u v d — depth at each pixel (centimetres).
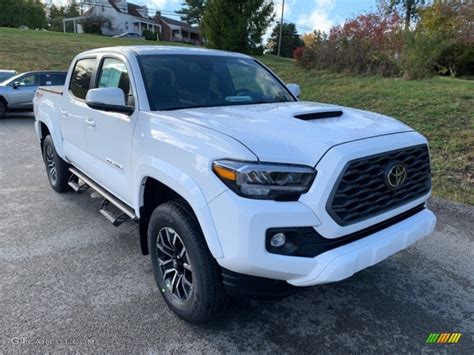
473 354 258
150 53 359
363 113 319
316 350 261
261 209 217
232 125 258
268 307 304
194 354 256
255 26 2045
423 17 1869
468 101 955
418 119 866
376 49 1538
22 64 2217
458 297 319
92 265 363
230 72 387
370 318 293
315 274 228
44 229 439
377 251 244
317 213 223
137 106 317
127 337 270
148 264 366
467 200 514
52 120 506
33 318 287
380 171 249
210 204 232
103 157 374
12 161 744
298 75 1590
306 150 230
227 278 239
